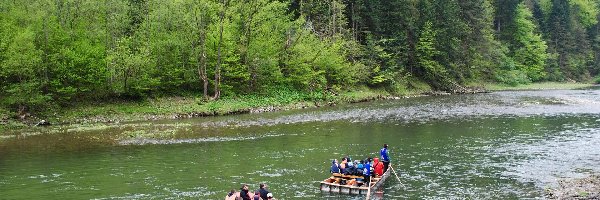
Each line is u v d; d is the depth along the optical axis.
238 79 58.47
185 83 55.19
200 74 53.16
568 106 53.97
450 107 54.88
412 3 79.88
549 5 127.88
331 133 36.84
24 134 36.31
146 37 51.34
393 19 77.12
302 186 21.80
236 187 21.70
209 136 35.44
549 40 113.94
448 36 80.88
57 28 46.41
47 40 44.47
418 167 25.47
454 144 31.84
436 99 66.19
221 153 29.28
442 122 42.53
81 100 46.97
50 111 43.72
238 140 33.75
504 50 100.69
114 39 48.50
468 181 22.33
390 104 59.38
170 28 53.25
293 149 30.56
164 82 51.69
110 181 22.83
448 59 82.06
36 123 40.81
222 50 55.28
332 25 74.50
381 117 46.41
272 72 59.12
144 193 20.83
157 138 34.53
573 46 119.25
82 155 28.77
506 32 109.00
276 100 57.31
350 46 72.06
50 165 26.16
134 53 49.84
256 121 43.75
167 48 52.16
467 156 27.98
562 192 19.77
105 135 35.75
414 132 37.09
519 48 107.38
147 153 29.31
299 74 63.62
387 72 72.94
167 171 24.75
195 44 54.09
